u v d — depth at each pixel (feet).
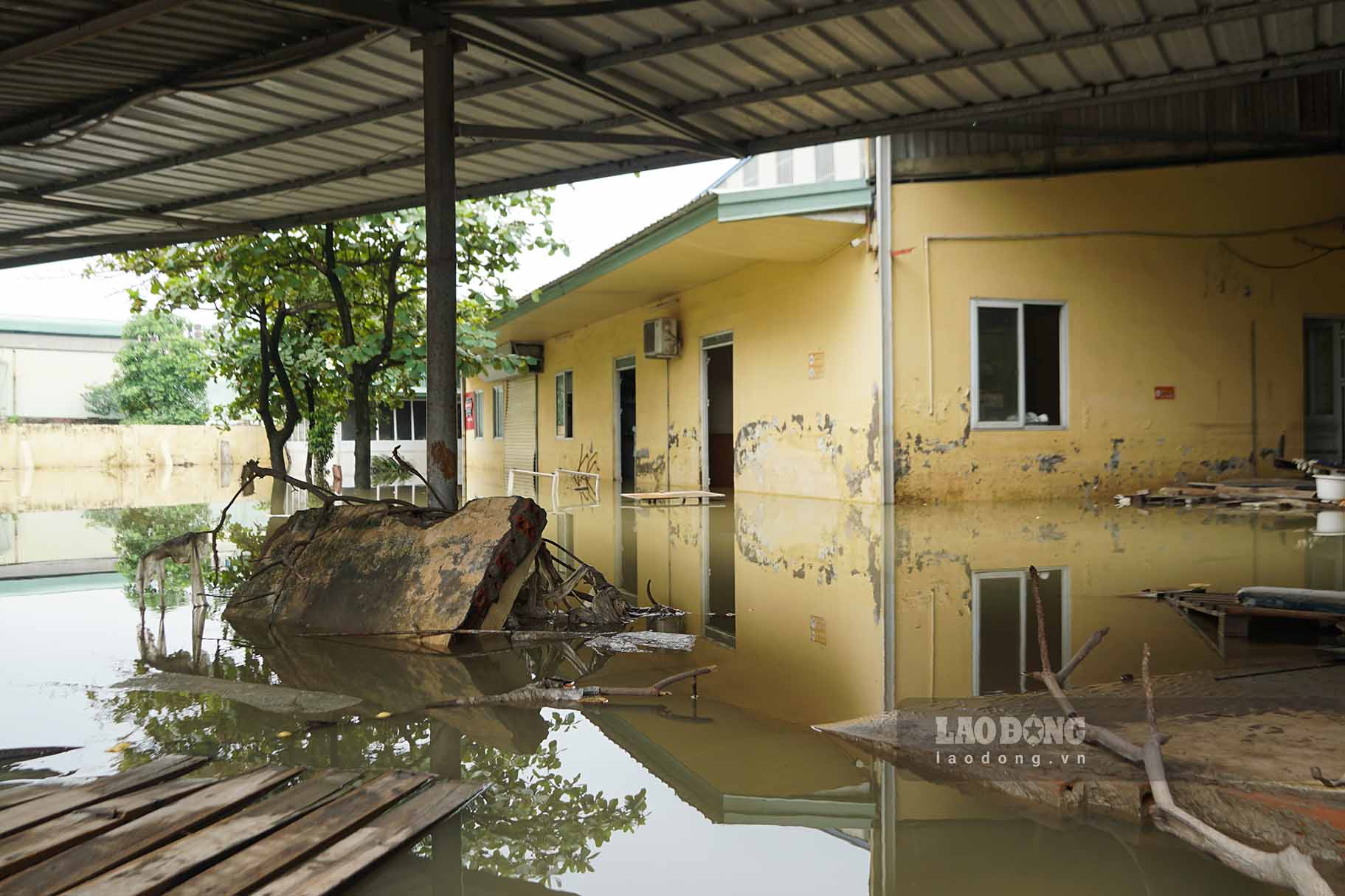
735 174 33.81
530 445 78.28
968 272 34.78
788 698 11.46
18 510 41.65
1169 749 8.93
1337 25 19.80
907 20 19.40
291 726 10.63
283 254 37.55
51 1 17.53
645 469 55.77
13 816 7.69
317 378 44.14
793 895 6.46
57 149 27.02
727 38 19.90
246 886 6.49
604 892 6.51
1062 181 35.35
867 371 35.06
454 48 19.45
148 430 89.97
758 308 43.21
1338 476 31.99
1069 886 6.54
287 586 18.02
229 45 20.36
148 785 8.57
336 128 25.14
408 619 15.69
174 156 27.96
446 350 19.57
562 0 18.67
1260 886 6.48
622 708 11.25
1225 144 36.09
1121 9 19.01
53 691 12.25
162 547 18.74
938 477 34.78
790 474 41.09
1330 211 37.09
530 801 8.29
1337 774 8.21
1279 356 37.01
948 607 16.57
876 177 34.04
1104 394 35.96
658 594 19.44
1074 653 13.03
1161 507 33.09
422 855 7.23
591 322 63.26
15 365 103.60
